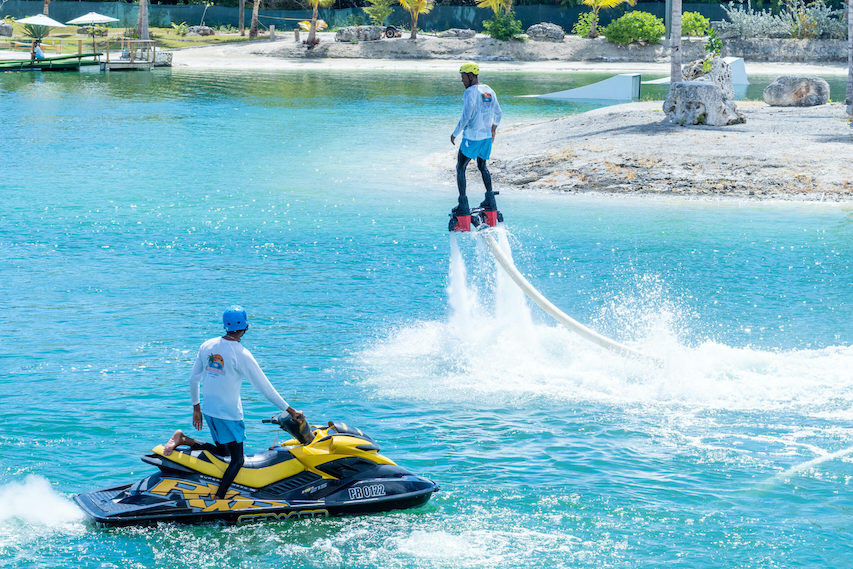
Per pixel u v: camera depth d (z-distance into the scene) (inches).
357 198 3043.8
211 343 941.8
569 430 1227.9
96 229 2532.0
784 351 1576.0
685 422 1262.3
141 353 1526.8
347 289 1979.6
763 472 1088.8
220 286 1985.7
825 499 1013.8
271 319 1749.5
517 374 1471.5
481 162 1457.9
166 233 2501.2
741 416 1286.9
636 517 964.0
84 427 1188.5
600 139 3786.9
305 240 2448.3
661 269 2164.1
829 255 2285.9
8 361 1469.0
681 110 4067.4
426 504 992.9
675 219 2733.8
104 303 1835.6
